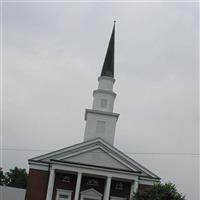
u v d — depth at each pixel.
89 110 56.94
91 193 50.72
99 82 59.38
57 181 51.00
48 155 50.84
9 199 52.84
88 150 50.09
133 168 49.69
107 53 61.06
